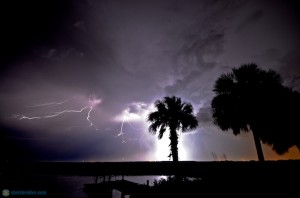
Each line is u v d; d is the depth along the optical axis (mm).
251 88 12672
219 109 13203
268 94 12211
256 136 12273
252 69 13070
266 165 10031
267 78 12672
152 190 11422
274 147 13102
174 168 14695
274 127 12625
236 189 8453
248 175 10117
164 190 10594
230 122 13023
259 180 9008
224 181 9727
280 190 7633
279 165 9719
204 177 11508
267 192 7629
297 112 12094
